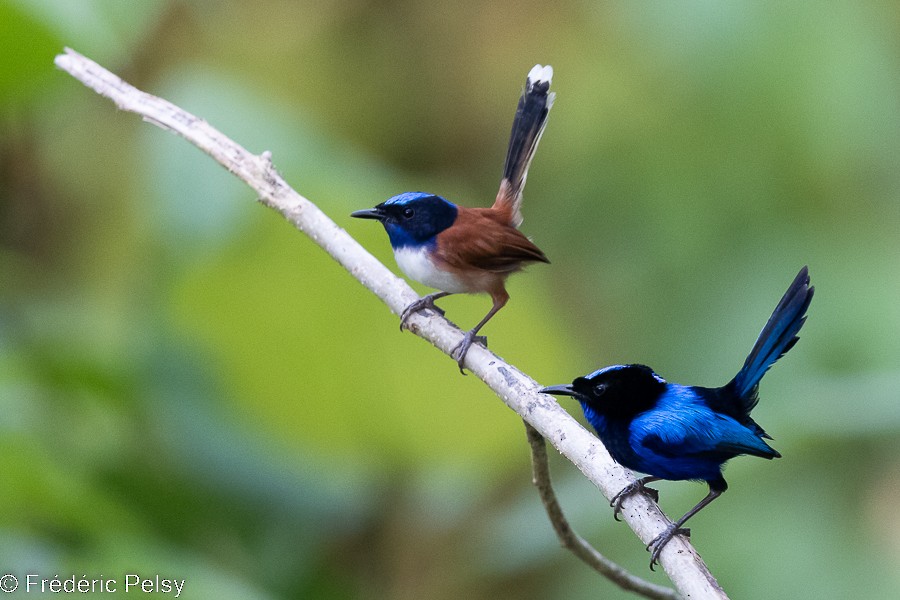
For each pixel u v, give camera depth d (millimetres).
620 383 8312
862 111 12844
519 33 14797
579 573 12547
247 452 12148
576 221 13859
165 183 11406
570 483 11898
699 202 13398
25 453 10469
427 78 15125
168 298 11398
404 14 15109
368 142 15172
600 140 14047
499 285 10586
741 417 8445
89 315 13117
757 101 13070
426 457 11758
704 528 11859
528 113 10992
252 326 11375
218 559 11922
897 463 11883
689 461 8227
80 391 12211
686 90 13422
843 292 12703
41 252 13680
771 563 11625
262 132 11656
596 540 12617
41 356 12172
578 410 14445
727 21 12820
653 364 13078
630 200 13695
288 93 15109
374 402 11367
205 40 14875
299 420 11820
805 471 11969
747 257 13125
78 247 13734
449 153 15203
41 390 12078
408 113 15148
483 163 15133
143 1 11391
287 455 12203
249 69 15148
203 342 11750
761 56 12859
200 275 11141
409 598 11969
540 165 14328
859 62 12789
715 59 12922
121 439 12164
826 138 12914
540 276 13734
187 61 14836
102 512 10930
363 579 12125
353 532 12102
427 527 11992
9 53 11062
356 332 11133
